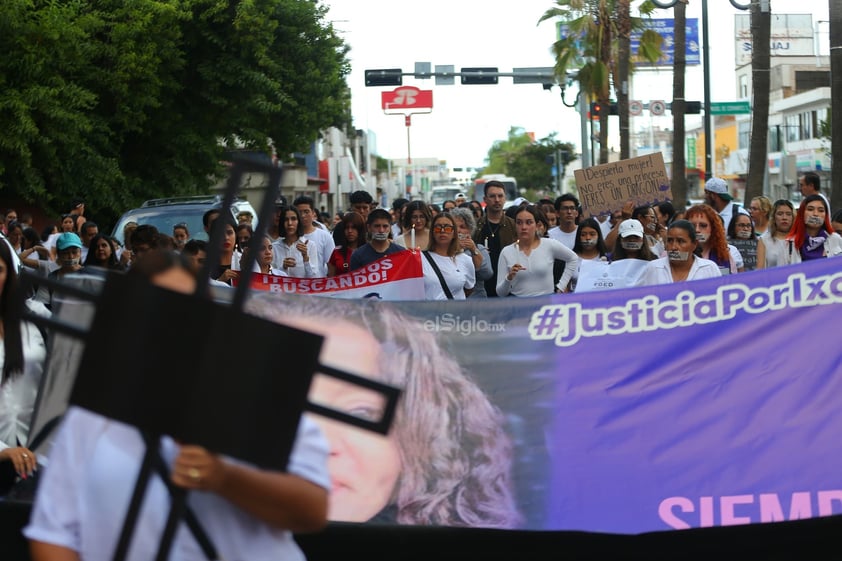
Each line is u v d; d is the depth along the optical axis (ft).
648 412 18.53
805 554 18.30
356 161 298.35
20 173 75.36
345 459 18.47
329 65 103.81
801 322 18.63
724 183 44.57
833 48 54.95
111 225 91.09
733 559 18.35
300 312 19.21
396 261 30.27
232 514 9.31
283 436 8.49
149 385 8.46
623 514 18.17
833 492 18.03
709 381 18.57
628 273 30.86
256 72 96.48
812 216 37.32
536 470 18.44
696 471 18.24
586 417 18.57
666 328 18.80
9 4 70.90
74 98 74.95
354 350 19.06
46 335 17.99
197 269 9.89
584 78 136.56
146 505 9.14
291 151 106.83
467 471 18.51
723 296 18.75
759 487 18.12
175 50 90.17
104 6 85.92
